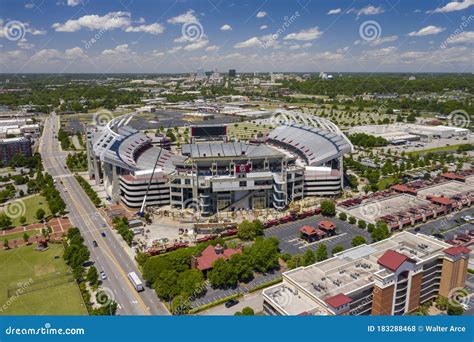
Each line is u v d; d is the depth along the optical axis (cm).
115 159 18900
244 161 18550
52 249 14050
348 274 9675
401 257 9525
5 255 13625
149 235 15438
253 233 15038
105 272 12494
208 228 15838
